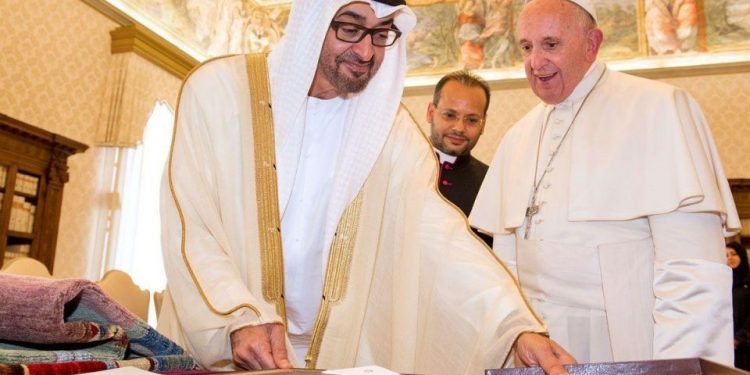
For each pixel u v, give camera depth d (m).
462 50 11.01
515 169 2.22
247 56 1.78
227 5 10.85
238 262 1.58
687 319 1.63
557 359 1.19
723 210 1.76
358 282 1.66
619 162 1.90
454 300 1.45
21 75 7.07
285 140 1.67
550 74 2.03
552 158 2.09
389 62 1.79
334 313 1.63
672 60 10.12
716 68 9.75
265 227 1.60
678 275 1.70
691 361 0.81
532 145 2.21
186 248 1.39
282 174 1.66
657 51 10.19
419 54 11.23
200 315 1.27
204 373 0.87
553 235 1.96
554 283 1.92
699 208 1.75
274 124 1.67
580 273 1.88
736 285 5.23
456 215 1.62
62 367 0.78
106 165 8.20
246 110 1.66
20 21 7.10
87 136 8.01
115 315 0.98
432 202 1.66
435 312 1.49
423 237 1.59
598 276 1.86
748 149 9.41
